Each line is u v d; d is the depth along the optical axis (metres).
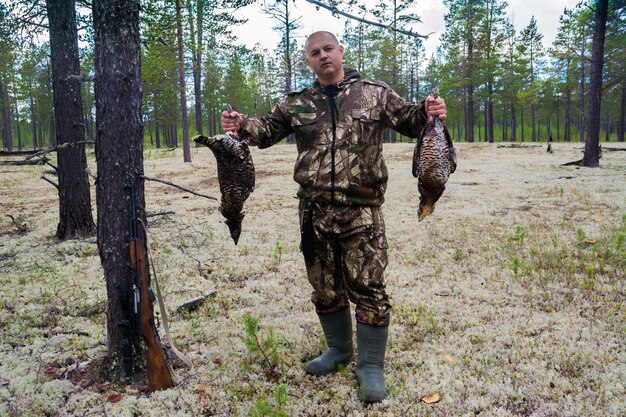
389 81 46.03
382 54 43.41
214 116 54.66
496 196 10.32
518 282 4.77
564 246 5.88
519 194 10.43
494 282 4.82
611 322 3.70
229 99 45.31
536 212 8.29
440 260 5.70
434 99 2.32
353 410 2.71
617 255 5.40
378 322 2.75
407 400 2.79
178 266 5.84
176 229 7.86
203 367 3.24
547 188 11.04
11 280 5.39
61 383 3.07
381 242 2.71
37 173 17.42
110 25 2.86
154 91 41.56
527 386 2.88
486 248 6.10
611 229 6.57
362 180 2.61
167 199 11.20
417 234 7.08
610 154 20.42
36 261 6.09
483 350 3.38
